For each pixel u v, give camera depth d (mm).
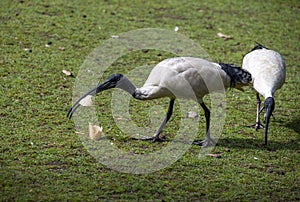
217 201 9305
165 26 18719
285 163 10922
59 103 12984
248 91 14688
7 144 10789
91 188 9383
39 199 8891
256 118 12633
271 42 18250
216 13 20656
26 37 16891
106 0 21031
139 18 19344
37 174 9734
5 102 12719
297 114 13422
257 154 11250
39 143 10961
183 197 9352
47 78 14289
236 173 10375
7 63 14945
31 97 13148
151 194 9383
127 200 9109
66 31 17641
